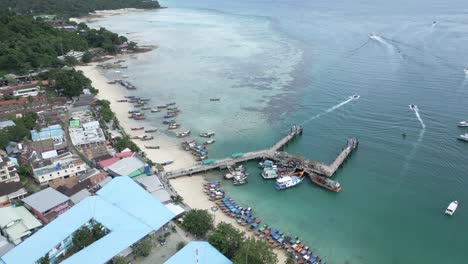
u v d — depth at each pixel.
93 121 168.88
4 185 115.31
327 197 127.62
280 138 165.12
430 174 138.38
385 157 149.75
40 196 110.69
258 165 145.12
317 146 158.62
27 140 149.75
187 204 118.75
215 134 169.00
